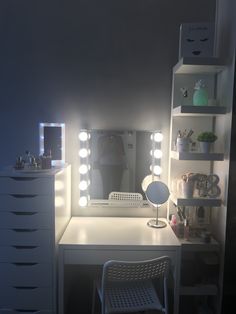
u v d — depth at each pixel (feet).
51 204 5.02
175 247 5.16
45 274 5.16
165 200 5.94
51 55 6.37
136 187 6.61
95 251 5.16
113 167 6.57
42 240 5.09
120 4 6.28
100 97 6.48
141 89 6.48
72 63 6.39
